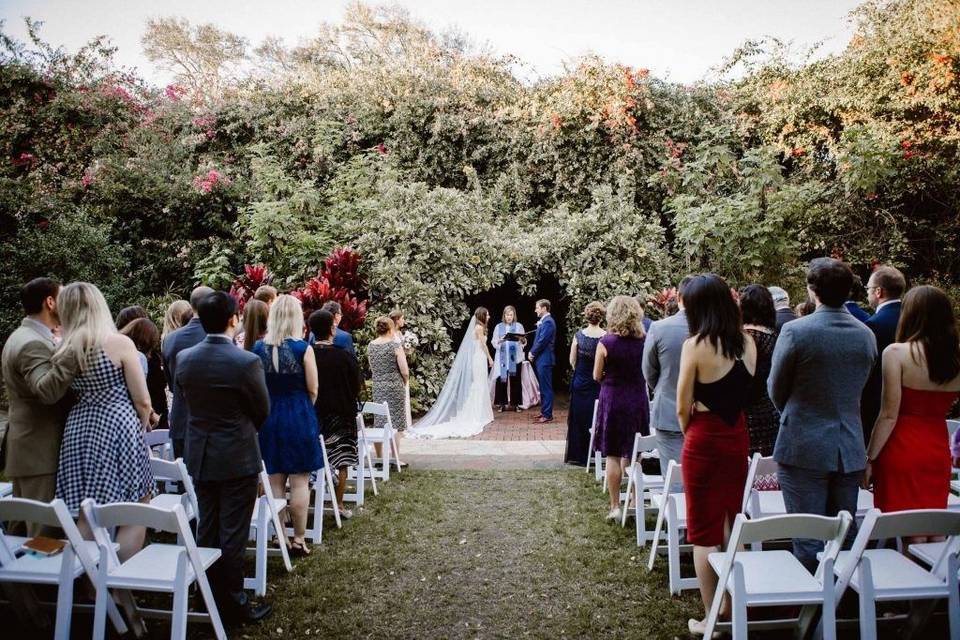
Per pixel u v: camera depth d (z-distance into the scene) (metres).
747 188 11.12
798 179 11.84
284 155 14.41
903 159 10.54
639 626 3.60
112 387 3.52
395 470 6.98
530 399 11.27
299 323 4.52
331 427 5.15
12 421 3.54
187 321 5.20
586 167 13.03
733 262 10.49
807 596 2.87
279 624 3.62
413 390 10.31
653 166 12.95
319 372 5.11
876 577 2.97
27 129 13.77
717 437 3.23
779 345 3.26
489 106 13.88
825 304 3.25
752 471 3.71
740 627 2.80
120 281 11.23
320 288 9.19
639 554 4.59
